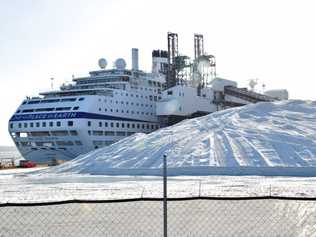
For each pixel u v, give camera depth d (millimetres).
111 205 18422
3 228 13422
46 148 77625
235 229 12266
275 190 24359
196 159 41906
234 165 39125
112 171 41781
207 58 108375
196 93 95438
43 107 78188
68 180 35750
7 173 48656
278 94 116375
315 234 11273
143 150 47719
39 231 12828
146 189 25844
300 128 51312
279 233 11484
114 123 80438
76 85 88500
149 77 95438
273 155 41531
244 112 60938
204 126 55625
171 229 12578
